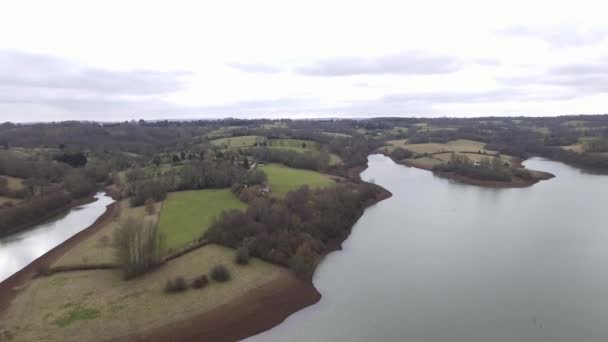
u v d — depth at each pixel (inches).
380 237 3006.9
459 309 1969.7
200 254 2406.5
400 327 1814.7
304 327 1841.8
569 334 1756.9
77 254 2449.6
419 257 2610.7
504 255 2647.6
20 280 2220.7
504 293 2124.8
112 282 2098.9
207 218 2989.7
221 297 1984.5
